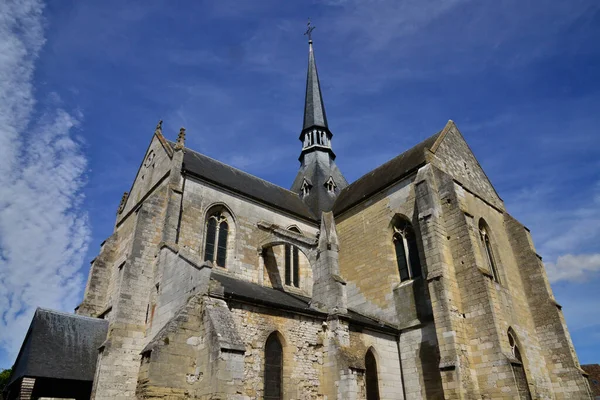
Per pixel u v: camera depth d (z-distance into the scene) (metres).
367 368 24.12
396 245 30.61
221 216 30.25
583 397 26.19
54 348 22.02
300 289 32.12
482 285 23.72
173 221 26.42
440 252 25.09
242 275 28.81
